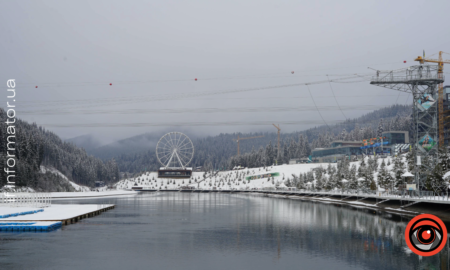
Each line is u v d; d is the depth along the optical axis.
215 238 56.03
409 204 81.75
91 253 45.94
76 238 55.81
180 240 54.47
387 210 93.12
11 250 47.41
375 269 38.28
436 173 87.69
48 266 40.16
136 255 44.91
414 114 99.19
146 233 60.78
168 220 79.31
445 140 170.00
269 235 58.44
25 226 62.56
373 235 57.41
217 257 43.81
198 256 44.38
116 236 57.72
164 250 47.66
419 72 97.69
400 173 119.56
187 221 77.44
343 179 146.50
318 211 97.56
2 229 62.22
